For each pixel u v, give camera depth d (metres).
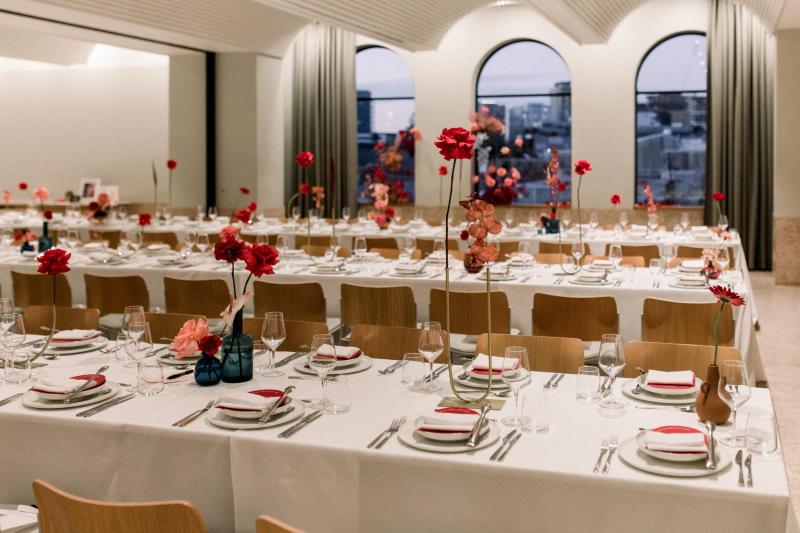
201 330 3.25
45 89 15.43
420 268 6.29
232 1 11.49
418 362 3.22
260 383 3.27
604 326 4.97
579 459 2.42
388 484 2.49
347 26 11.11
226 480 2.67
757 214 12.67
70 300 6.25
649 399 3.00
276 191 13.97
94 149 15.27
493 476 2.38
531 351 3.86
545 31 13.12
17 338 3.32
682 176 13.04
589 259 6.83
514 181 12.60
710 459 2.32
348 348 3.61
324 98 14.26
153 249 7.71
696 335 4.82
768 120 12.45
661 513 2.26
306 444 2.55
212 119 13.60
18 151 15.62
